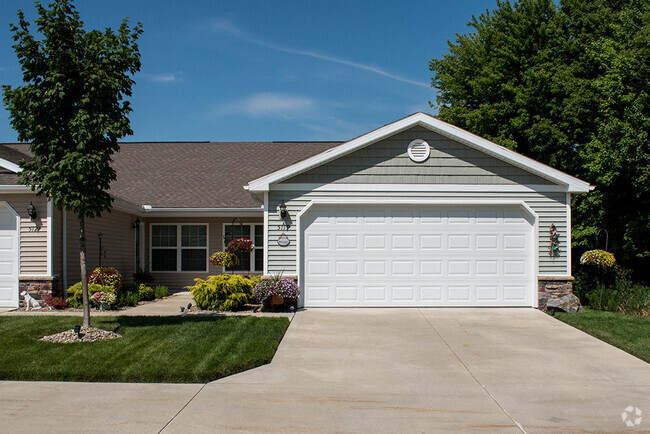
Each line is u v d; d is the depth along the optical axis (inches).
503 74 856.9
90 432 191.6
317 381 258.2
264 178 461.7
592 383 257.3
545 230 471.8
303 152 808.9
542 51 836.0
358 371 275.7
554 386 252.2
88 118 314.5
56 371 261.3
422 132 474.0
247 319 406.9
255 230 658.8
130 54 341.7
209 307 465.4
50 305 456.4
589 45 803.4
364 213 475.8
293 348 325.1
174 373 260.1
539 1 853.8
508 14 901.2
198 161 781.9
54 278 469.1
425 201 470.0
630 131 609.6
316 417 209.6
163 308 482.3
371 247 474.6
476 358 302.5
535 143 800.3
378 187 470.6
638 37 645.9
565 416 212.5
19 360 280.4
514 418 209.9
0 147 545.3
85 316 344.5
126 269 620.7
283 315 433.1
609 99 694.5
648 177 608.4
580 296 523.8
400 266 474.0
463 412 216.5
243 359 286.5
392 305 471.8
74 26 324.5
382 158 472.7
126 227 621.9
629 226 668.1
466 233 476.1
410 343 338.6
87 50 325.4
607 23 808.3
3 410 213.8
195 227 666.8
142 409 216.2
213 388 245.6
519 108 818.2
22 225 470.6
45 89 318.0
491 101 885.2
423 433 194.4
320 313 444.1
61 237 485.4
